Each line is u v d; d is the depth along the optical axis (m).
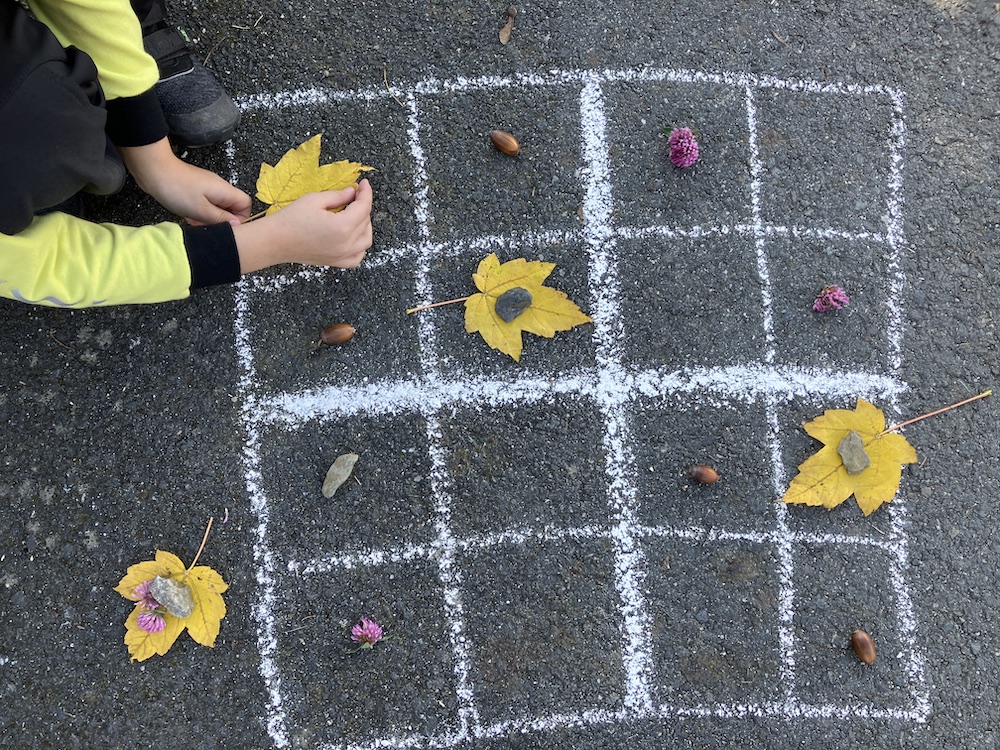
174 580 0.81
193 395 0.84
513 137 0.86
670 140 0.85
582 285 0.86
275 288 0.85
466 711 0.83
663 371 0.85
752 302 0.86
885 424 0.86
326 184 0.83
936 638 0.85
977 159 0.88
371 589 0.83
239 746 0.82
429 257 0.85
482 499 0.84
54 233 0.75
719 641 0.84
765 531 0.85
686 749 0.83
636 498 0.84
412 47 0.87
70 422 0.84
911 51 0.89
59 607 0.83
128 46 0.74
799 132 0.88
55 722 0.82
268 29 0.87
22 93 0.68
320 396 0.85
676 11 0.88
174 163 0.81
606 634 0.84
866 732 0.84
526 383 0.85
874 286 0.87
